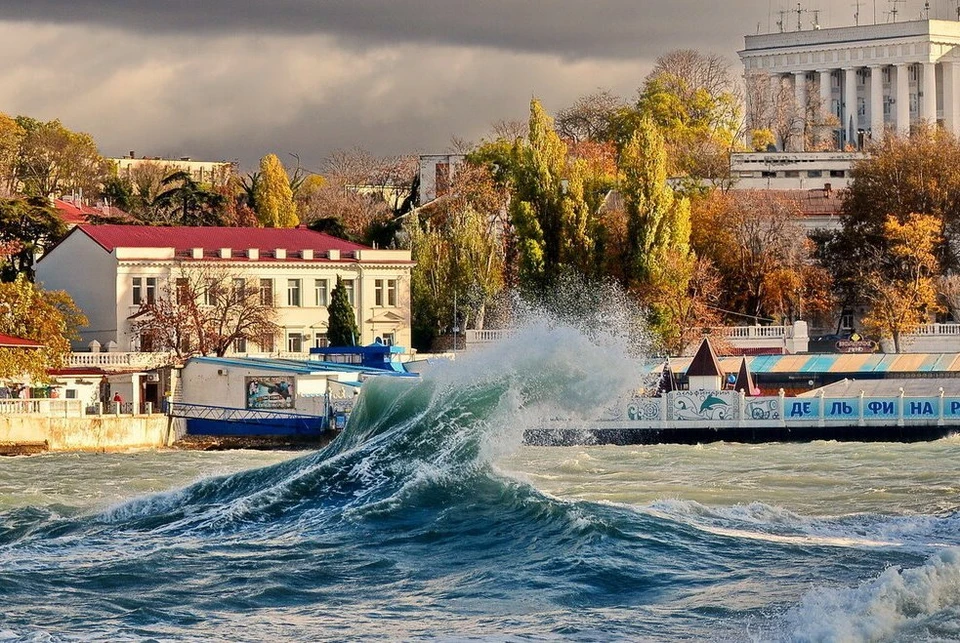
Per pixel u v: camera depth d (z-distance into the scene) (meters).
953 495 99.19
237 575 68.44
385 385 90.00
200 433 184.88
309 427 183.25
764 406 168.50
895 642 51.94
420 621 60.56
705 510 83.25
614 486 106.44
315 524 79.06
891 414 168.25
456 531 76.81
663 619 59.94
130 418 180.00
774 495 100.88
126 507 85.25
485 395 86.38
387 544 75.06
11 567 70.12
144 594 64.94
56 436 173.62
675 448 152.75
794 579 66.88
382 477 84.00
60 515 86.38
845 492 102.31
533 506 78.94
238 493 86.25
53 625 59.91
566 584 66.75
